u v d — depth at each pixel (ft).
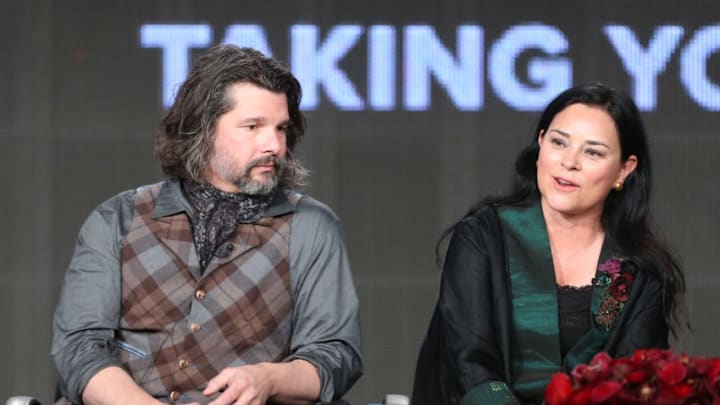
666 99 49.96
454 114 50.06
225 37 49.83
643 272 27.61
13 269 50.75
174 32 50.01
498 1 49.73
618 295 27.35
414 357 50.90
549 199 27.12
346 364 26.81
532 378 26.94
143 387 26.32
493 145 50.08
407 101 50.14
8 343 50.83
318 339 26.91
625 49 49.80
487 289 27.50
